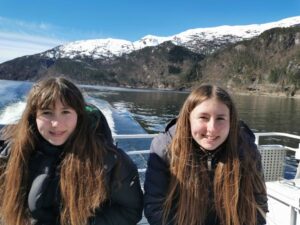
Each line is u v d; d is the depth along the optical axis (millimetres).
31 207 759
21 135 766
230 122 831
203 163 842
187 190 823
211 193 842
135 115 15070
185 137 834
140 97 32844
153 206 856
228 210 821
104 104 16188
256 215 864
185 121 837
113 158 782
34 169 775
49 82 758
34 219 778
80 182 746
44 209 773
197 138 823
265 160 1792
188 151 832
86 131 769
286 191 1344
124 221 823
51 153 779
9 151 796
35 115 769
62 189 747
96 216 797
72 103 746
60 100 736
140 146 5320
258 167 874
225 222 838
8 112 10008
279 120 16844
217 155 854
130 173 817
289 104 32031
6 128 831
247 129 925
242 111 21594
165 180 863
